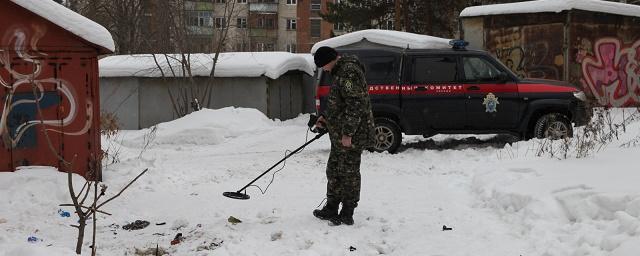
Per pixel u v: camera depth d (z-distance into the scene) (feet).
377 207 21.84
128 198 24.52
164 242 18.48
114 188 25.89
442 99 35.78
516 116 35.76
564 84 36.37
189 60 60.39
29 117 24.88
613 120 41.70
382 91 35.99
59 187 23.77
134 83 64.54
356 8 114.83
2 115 24.35
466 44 36.68
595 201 17.80
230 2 88.48
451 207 21.39
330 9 120.16
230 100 62.49
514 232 17.78
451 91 35.73
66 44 25.39
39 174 24.11
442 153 34.24
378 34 53.83
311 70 70.69
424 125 36.01
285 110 66.08
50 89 25.20
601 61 54.13
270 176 29.14
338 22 120.06
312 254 16.20
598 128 29.84
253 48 117.39
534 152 29.37
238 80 62.13
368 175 28.76
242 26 113.29
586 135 29.09
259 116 52.49
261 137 46.16
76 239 18.84
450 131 36.04
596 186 19.36
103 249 17.92
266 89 61.41
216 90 62.85
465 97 35.73
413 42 51.80
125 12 103.50
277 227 19.24
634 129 32.32
